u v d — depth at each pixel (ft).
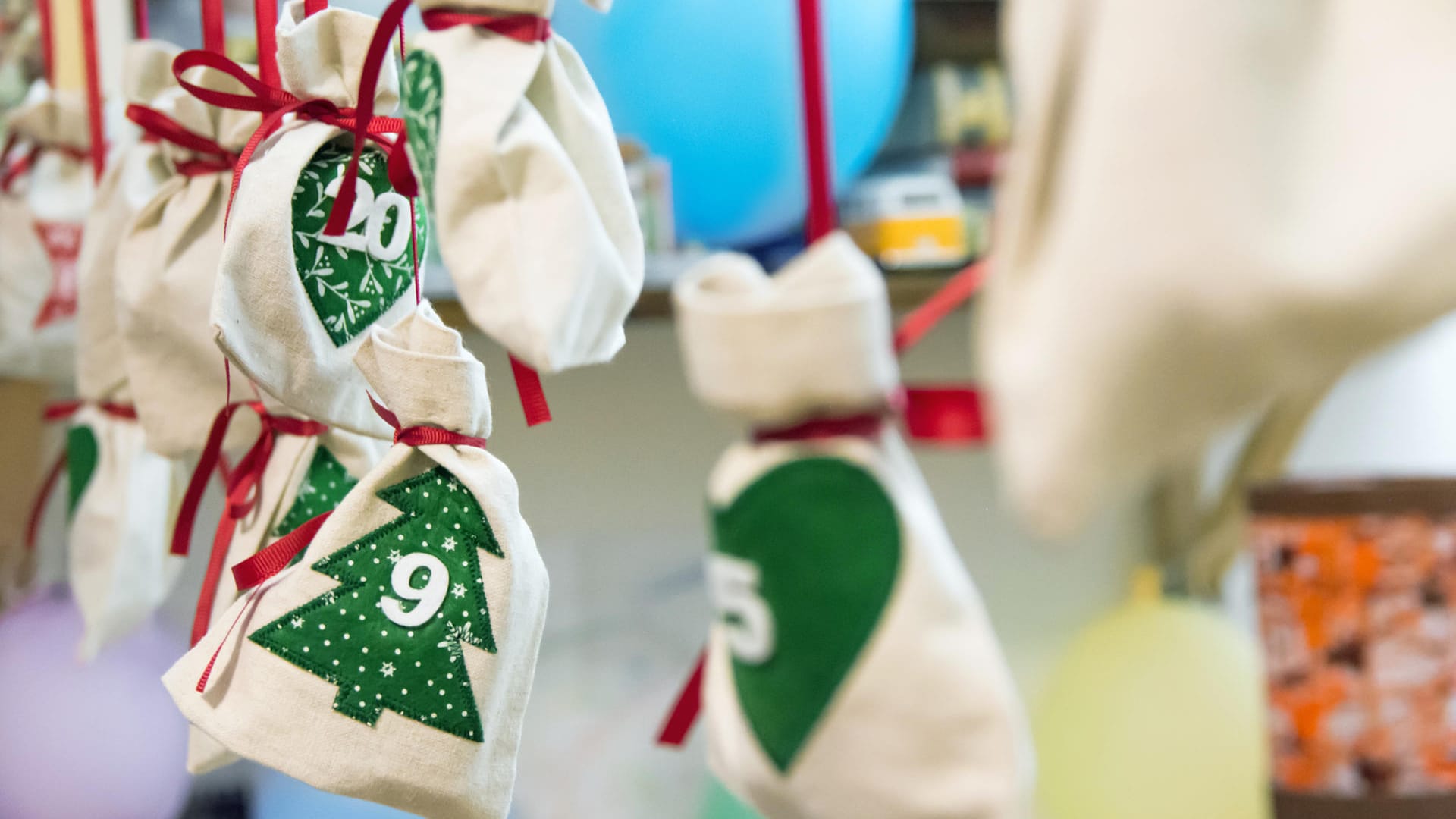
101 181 4.01
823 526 2.97
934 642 2.96
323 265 3.18
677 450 5.14
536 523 4.98
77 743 4.44
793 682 2.98
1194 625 4.62
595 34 3.93
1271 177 2.40
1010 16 2.55
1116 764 4.49
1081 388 2.44
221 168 3.52
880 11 4.11
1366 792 3.27
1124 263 2.42
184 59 3.22
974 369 5.48
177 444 3.52
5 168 4.47
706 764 5.19
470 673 2.99
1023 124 2.52
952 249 4.49
